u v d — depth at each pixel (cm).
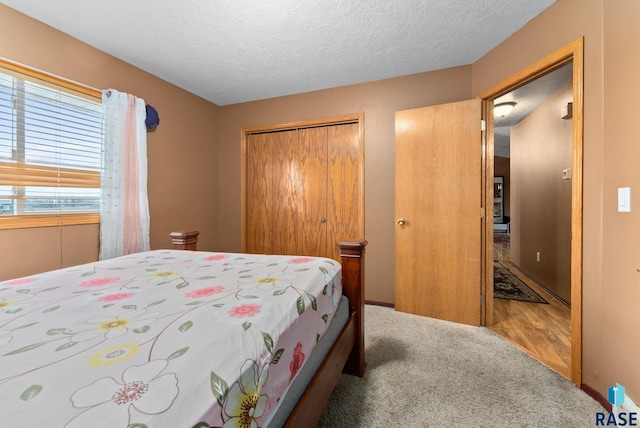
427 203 244
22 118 173
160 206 263
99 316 78
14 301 90
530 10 174
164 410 45
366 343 196
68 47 194
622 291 125
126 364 55
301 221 311
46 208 188
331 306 120
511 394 143
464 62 241
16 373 52
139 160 232
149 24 186
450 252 236
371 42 210
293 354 82
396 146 257
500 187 879
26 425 40
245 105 328
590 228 146
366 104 279
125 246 221
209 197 325
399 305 256
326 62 239
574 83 154
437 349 188
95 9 170
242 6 170
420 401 138
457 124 232
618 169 128
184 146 290
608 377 133
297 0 165
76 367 54
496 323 233
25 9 169
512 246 450
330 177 298
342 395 142
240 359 62
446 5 170
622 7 125
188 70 250
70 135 197
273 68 249
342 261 155
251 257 163
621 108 126
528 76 188
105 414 43
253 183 331
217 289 103
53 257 189
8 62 166
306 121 301
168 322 74
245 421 58
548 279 326
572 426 123
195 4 168
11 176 168
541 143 346
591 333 144
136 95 241
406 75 263
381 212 275
